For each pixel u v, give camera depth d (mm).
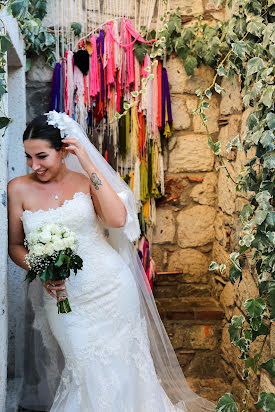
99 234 2184
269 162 2068
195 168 3510
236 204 3029
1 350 1789
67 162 2279
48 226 1861
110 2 3152
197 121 3449
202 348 3320
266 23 2391
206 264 3639
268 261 2127
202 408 2602
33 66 3176
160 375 2529
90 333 2074
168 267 3607
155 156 3316
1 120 1606
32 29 2623
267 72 2150
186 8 3271
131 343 2199
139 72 3207
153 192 3365
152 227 3496
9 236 2098
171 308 3326
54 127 2023
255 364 2221
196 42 3229
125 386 2127
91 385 2055
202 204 3566
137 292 2273
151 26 3262
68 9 3096
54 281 1948
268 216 2096
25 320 2398
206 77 3398
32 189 2084
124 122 3225
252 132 2240
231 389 3045
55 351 2389
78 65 3070
